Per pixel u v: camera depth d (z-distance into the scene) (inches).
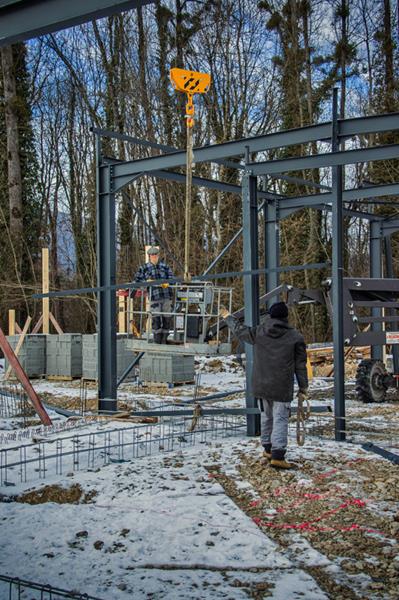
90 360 640.4
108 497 235.8
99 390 416.2
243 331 284.4
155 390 583.2
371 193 524.4
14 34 160.4
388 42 1118.4
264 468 271.7
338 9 1182.3
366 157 346.3
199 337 418.9
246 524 206.1
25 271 1125.1
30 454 309.1
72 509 224.2
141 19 1197.1
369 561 179.6
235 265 1113.4
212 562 178.5
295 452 301.7
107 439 337.4
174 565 177.3
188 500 229.6
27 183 1168.2
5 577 156.2
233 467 276.8
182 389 590.6
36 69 1299.2
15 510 225.1
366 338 464.1
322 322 1131.9
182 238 1128.2
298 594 159.2
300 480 254.4
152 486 246.8
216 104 1181.7
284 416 272.4
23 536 200.4
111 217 421.1
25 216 1168.8
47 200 1375.5
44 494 245.1
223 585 164.9
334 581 167.8
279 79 1176.2
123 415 397.1
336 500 230.4
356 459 286.0
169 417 405.7
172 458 294.0
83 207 1322.6
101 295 419.8
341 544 191.6
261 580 167.6
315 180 1120.2
